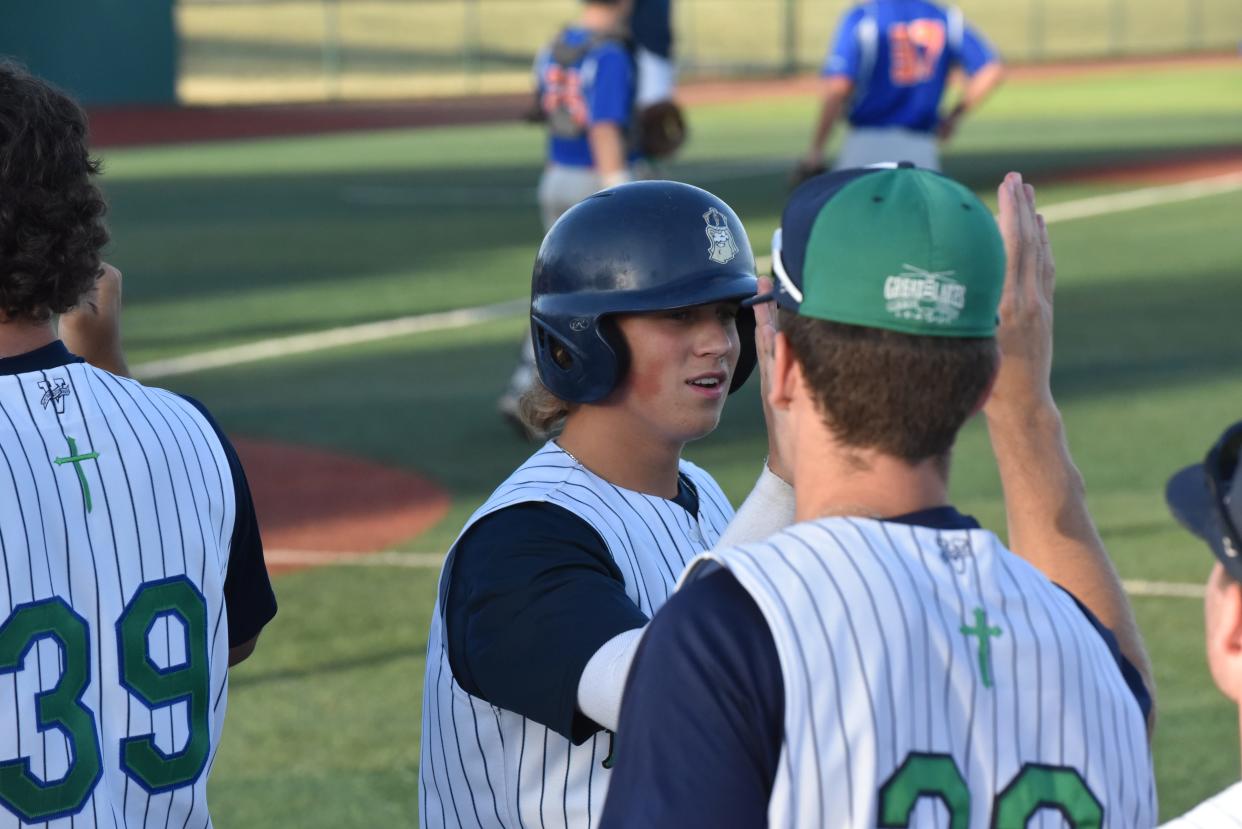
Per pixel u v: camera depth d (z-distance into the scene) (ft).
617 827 18.88
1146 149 263.29
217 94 441.27
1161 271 155.94
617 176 98.12
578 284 27.86
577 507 27.09
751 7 634.84
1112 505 82.28
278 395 111.34
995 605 19.43
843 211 19.42
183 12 577.43
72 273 24.58
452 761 27.63
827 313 19.39
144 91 387.96
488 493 87.35
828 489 20.18
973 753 18.76
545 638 24.86
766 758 18.44
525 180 241.76
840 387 19.45
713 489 31.78
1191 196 207.41
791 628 18.39
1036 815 18.88
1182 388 108.68
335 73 447.01
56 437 24.07
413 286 155.33
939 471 20.16
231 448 26.94
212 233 192.85
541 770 26.55
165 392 26.40
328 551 77.66
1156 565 73.10
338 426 102.53
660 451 28.89
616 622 24.66
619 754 19.33
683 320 28.02
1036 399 22.35
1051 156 256.11
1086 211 197.36
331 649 65.21
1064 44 582.35
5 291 23.95
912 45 125.70
